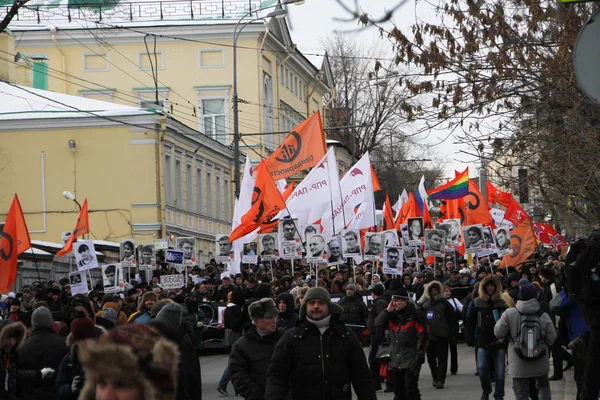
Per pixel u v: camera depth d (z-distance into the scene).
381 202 79.00
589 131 14.54
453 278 24.50
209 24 62.28
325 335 8.20
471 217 31.39
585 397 9.14
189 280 32.72
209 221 53.56
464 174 31.36
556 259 30.09
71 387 8.54
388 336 13.95
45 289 19.81
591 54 6.11
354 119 66.50
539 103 14.49
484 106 14.35
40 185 45.56
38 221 45.50
